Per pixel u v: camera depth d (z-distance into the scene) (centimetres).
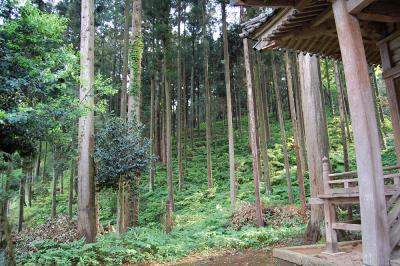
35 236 1180
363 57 344
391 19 386
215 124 3281
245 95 3142
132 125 1116
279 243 909
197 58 2669
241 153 2445
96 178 1029
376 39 541
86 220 969
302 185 1331
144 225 1496
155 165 2288
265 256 786
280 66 2539
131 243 887
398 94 517
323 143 831
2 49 553
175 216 1525
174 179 2217
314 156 832
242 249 900
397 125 518
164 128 2648
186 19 2430
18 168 1068
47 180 2370
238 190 1819
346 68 348
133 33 1387
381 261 307
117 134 1062
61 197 2158
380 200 319
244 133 2945
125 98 1513
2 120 491
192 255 873
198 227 1262
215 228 1242
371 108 334
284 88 3134
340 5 358
